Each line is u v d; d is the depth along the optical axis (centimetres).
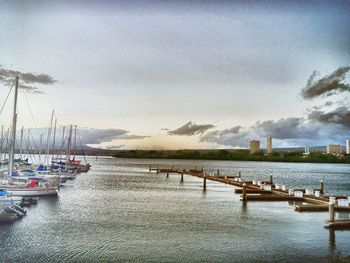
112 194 5562
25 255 2412
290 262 2341
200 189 6481
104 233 2992
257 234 3008
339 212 3959
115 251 2534
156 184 7494
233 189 6512
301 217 3703
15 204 3616
